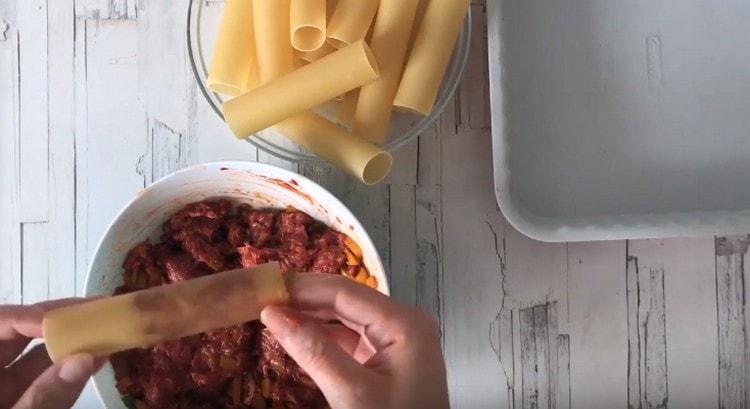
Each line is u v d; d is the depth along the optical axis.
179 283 0.54
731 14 0.79
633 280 0.78
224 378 0.70
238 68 0.70
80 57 0.77
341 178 0.77
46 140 0.77
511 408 0.77
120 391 0.69
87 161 0.77
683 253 0.78
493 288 0.77
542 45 0.79
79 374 0.53
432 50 0.70
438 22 0.71
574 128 0.78
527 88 0.78
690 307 0.78
